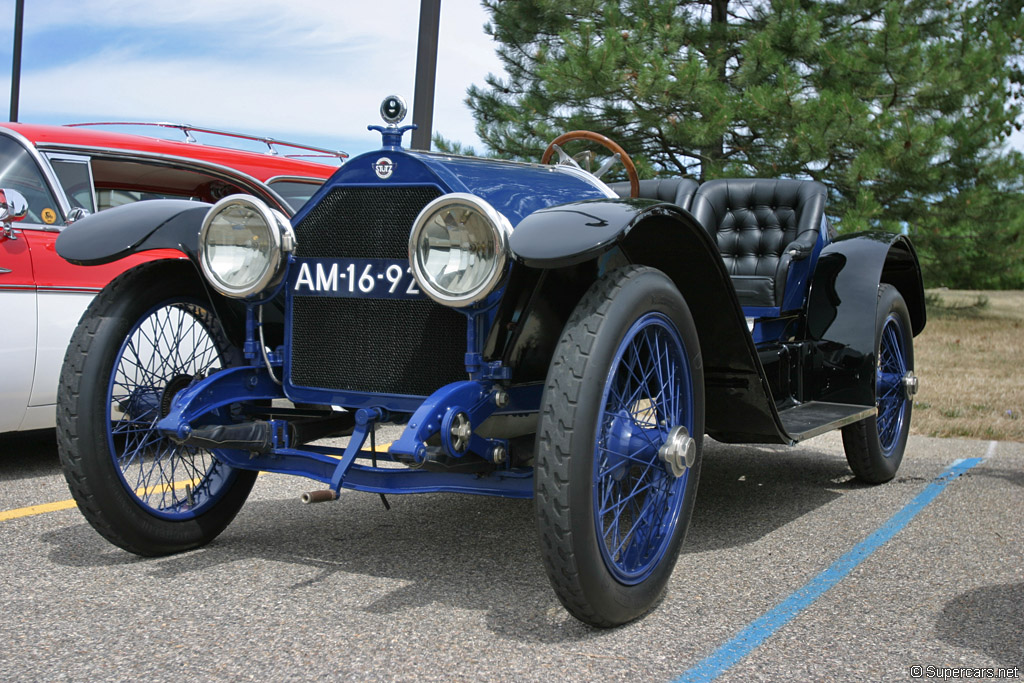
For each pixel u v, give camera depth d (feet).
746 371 9.15
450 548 9.40
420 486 7.78
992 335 37.60
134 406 9.03
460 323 7.86
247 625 7.22
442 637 7.03
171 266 9.13
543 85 44.21
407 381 8.09
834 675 6.46
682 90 39.06
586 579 6.81
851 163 38.70
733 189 14.94
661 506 8.10
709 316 8.76
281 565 8.76
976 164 41.78
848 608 7.82
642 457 7.73
